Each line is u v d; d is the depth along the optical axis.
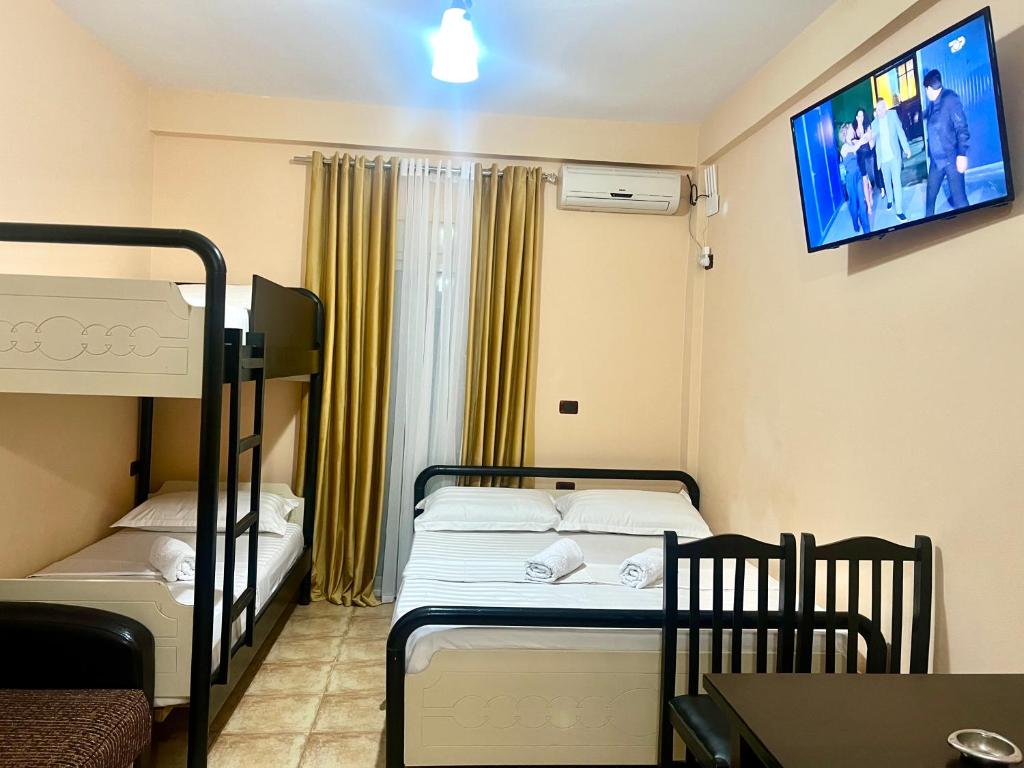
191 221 3.46
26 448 2.45
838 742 0.99
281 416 3.55
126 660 1.86
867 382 2.15
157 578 2.43
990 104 1.53
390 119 3.48
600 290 3.71
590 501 3.21
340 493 3.48
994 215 1.65
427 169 3.52
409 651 2.00
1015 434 1.58
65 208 2.63
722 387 3.31
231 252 3.49
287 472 3.57
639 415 3.74
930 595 1.78
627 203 3.57
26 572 2.46
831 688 1.18
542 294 3.69
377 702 2.52
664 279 3.74
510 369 3.55
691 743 1.66
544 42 2.70
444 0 2.43
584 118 3.55
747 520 3.00
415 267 3.54
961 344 1.75
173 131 3.37
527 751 2.00
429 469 3.46
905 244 1.98
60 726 1.65
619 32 2.60
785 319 2.70
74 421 2.77
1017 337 1.58
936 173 1.70
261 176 3.50
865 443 2.15
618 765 2.03
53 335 1.85
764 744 0.98
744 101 3.02
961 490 1.74
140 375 1.87
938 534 1.82
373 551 3.50
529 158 3.58
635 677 2.01
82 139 2.73
